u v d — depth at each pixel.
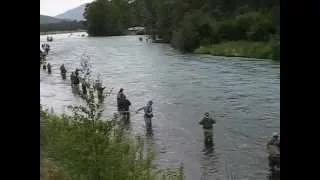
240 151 16.02
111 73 42.59
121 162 8.18
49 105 22.83
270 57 46.94
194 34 59.28
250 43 52.09
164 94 31.27
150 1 75.12
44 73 41.41
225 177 12.94
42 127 9.54
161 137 18.36
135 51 63.72
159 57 56.22
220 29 56.38
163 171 11.05
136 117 23.36
